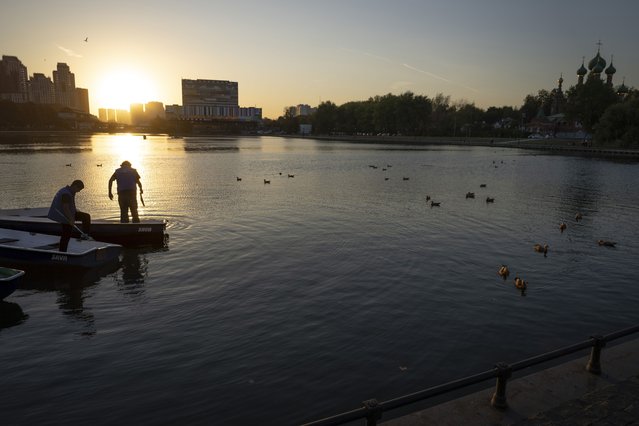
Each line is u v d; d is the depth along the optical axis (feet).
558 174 140.77
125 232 45.32
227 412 19.24
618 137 257.96
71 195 38.22
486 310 30.86
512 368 16.20
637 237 53.98
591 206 78.23
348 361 23.66
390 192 91.09
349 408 19.70
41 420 18.43
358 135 579.89
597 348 18.57
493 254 45.09
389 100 492.95
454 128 485.97
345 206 71.77
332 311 30.04
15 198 75.25
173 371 22.36
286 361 23.49
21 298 31.71
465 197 86.17
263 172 131.95
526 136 453.17
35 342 25.18
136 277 36.11
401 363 23.62
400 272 38.50
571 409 16.48
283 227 54.80
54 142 333.21
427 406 20.18
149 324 27.61
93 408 19.30
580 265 41.98
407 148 330.75
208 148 293.64
